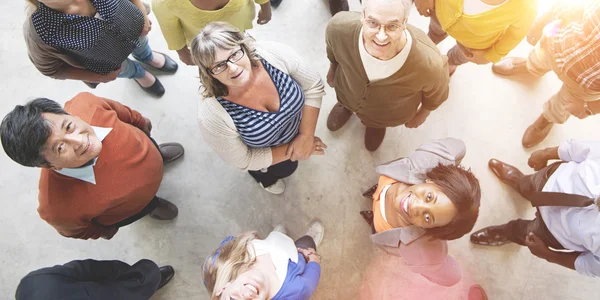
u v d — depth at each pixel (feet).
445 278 6.75
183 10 5.87
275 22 9.89
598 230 5.19
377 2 4.54
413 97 6.38
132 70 8.23
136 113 6.88
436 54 5.64
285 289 5.61
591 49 5.45
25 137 4.71
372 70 5.62
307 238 8.02
